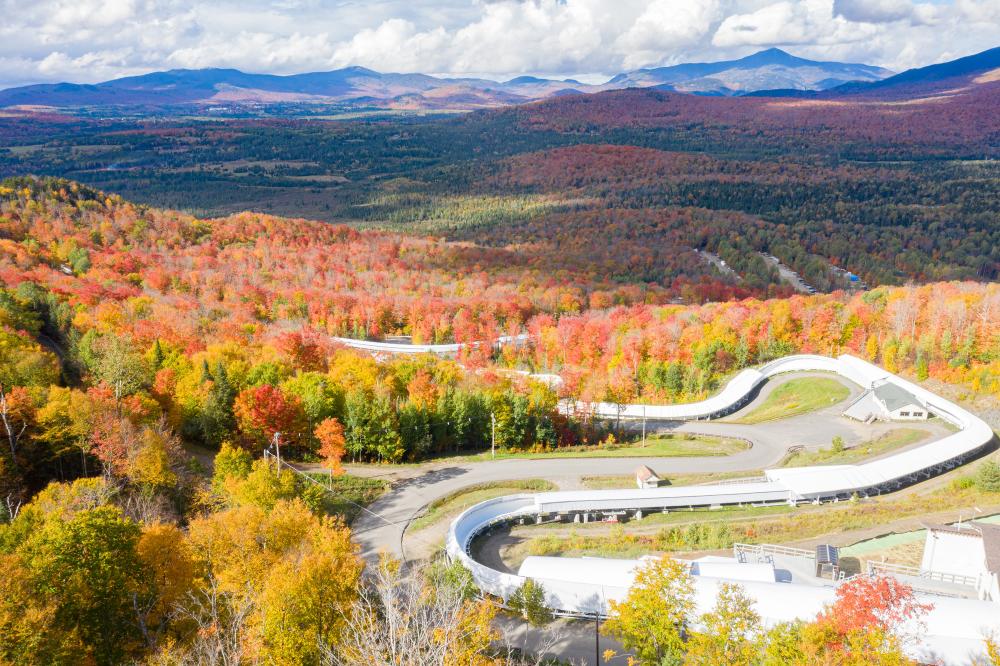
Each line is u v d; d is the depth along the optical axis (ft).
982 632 120.67
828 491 225.97
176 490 195.31
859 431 307.37
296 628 110.63
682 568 124.98
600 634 150.71
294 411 253.03
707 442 309.63
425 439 273.54
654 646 120.06
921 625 122.93
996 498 210.59
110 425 195.52
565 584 160.86
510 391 316.19
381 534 206.08
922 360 350.84
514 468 262.67
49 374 246.88
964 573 163.73
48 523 125.18
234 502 184.03
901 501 219.00
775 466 266.98
